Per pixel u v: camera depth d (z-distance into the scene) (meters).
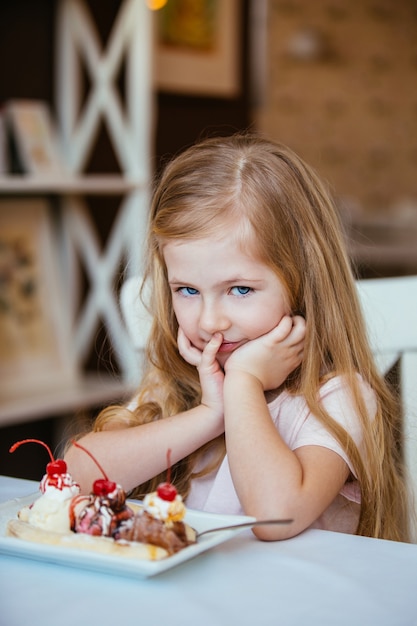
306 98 8.08
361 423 1.34
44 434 3.59
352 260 1.85
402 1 8.73
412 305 1.70
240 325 1.32
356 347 1.43
